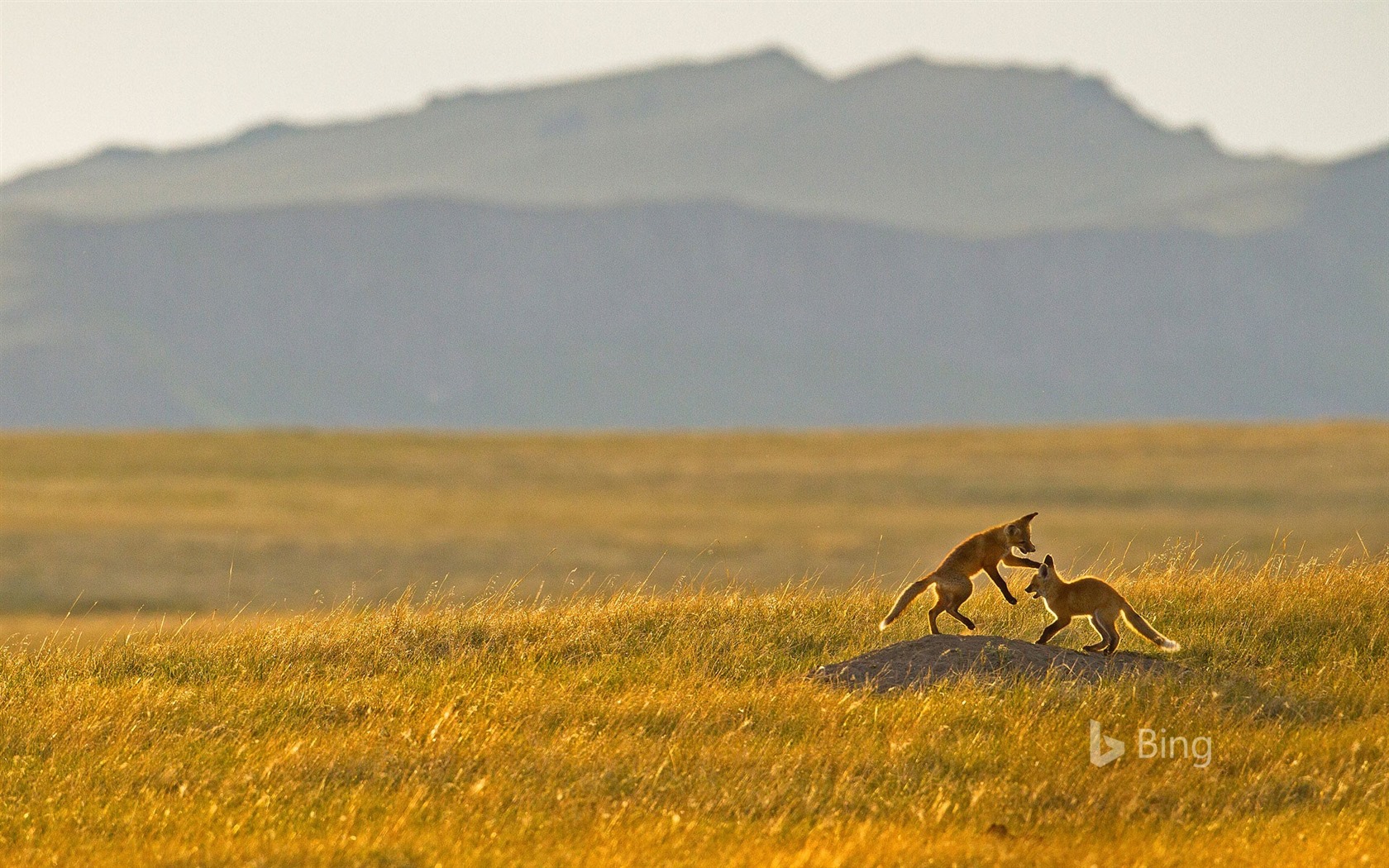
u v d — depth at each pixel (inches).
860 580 735.1
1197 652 568.7
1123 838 397.7
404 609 646.5
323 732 491.5
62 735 486.9
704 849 382.9
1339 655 566.3
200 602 1502.2
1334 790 434.0
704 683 532.7
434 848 382.6
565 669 565.6
